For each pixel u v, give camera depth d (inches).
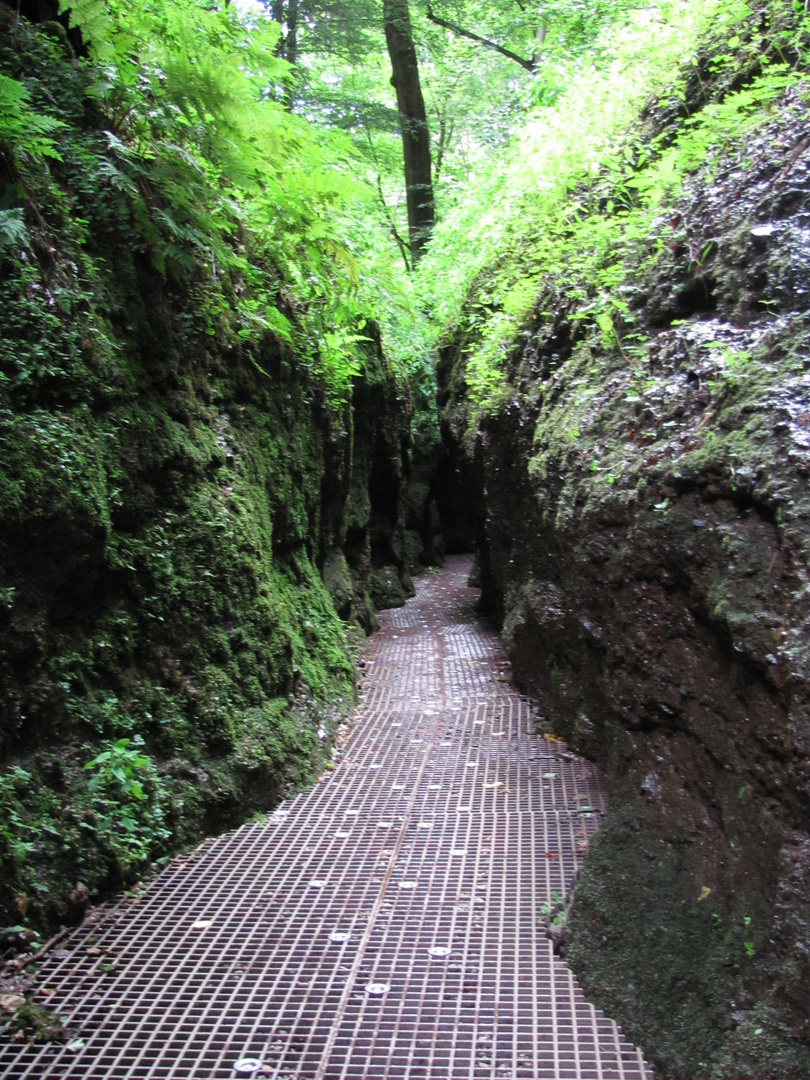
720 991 84.8
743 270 129.1
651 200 175.8
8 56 144.0
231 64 148.6
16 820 110.3
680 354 135.0
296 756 163.9
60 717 123.5
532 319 230.7
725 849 95.6
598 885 110.4
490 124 489.4
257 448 187.0
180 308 161.2
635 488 128.3
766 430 102.0
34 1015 94.0
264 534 180.7
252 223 191.3
